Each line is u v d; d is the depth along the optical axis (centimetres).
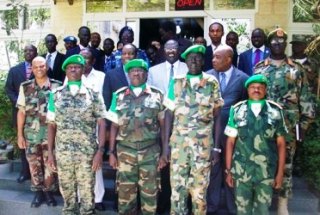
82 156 371
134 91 362
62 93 371
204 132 345
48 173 423
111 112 365
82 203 382
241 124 338
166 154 363
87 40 567
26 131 425
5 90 523
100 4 754
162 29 646
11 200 459
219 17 698
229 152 350
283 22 670
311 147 461
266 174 336
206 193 376
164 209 423
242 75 392
